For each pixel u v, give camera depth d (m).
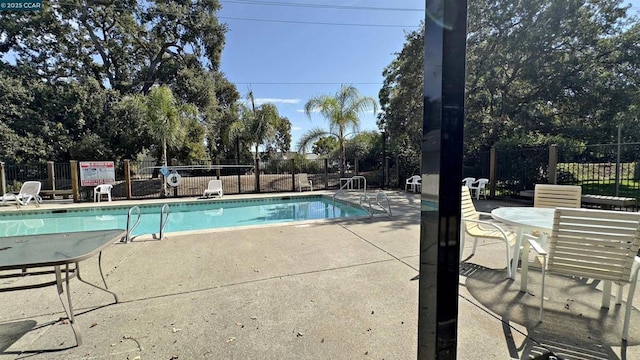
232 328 2.15
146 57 17.44
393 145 13.52
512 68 11.66
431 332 1.24
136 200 9.49
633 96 10.08
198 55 18.23
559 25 10.11
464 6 1.14
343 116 12.24
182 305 2.49
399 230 4.98
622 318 2.24
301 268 3.29
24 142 12.69
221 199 9.70
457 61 1.14
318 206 9.86
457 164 1.17
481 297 2.60
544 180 8.18
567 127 11.14
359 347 1.92
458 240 1.22
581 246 2.15
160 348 1.93
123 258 3.67
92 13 15.59
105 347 1.94
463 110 1.17
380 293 2.67
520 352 1.85
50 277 3.15
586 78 10.41
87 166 9.17
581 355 1.82
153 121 10.20
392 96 14.09
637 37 10.04
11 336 2.06
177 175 10.14
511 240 3.27
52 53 15.29
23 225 7.28
